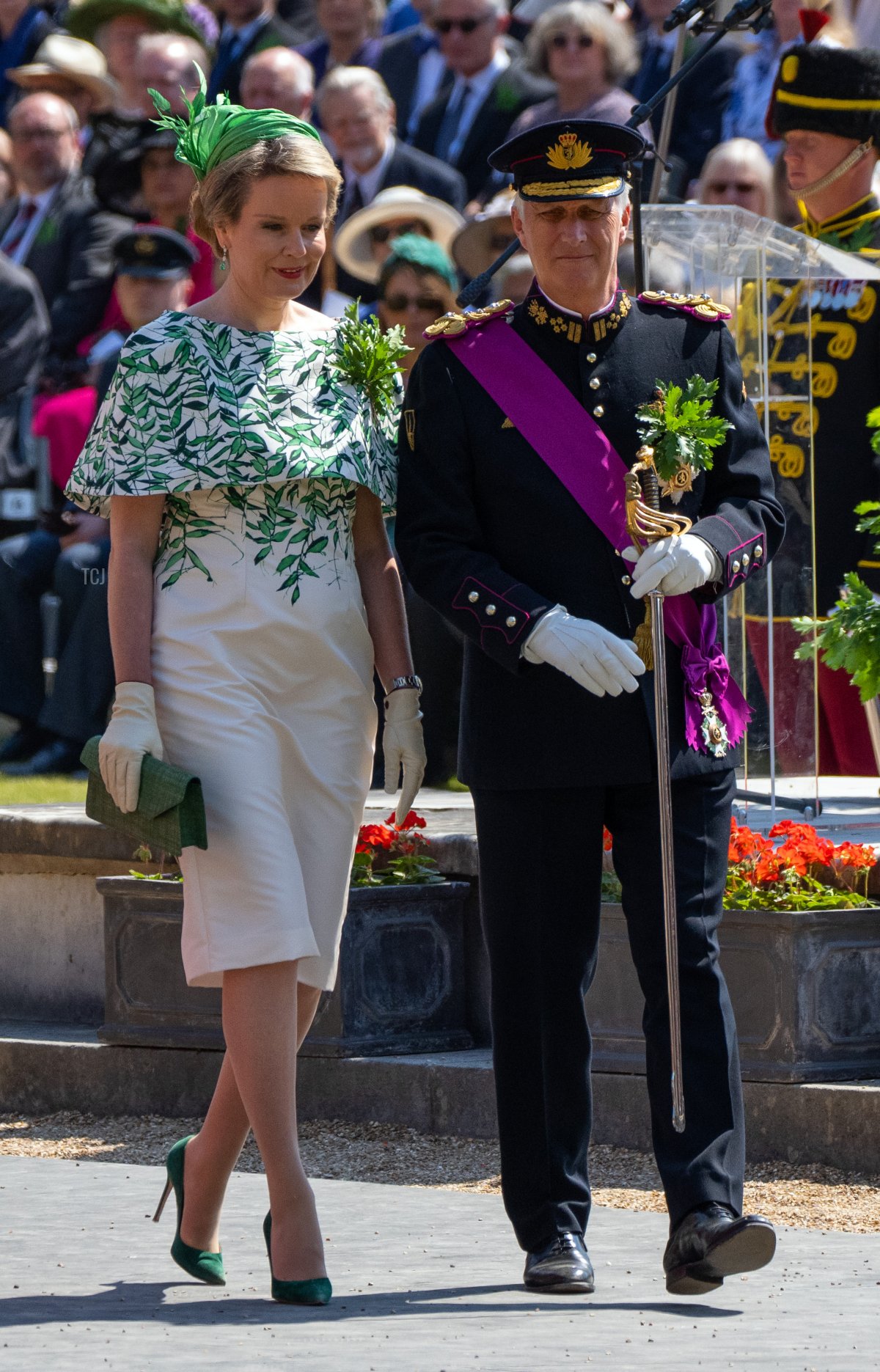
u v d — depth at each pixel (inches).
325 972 371.2
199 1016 550.6
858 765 657.0
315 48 1047.0
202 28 1088.2
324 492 370.3
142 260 888.9
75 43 1065.5
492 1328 337.4
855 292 647.8
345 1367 310.3
